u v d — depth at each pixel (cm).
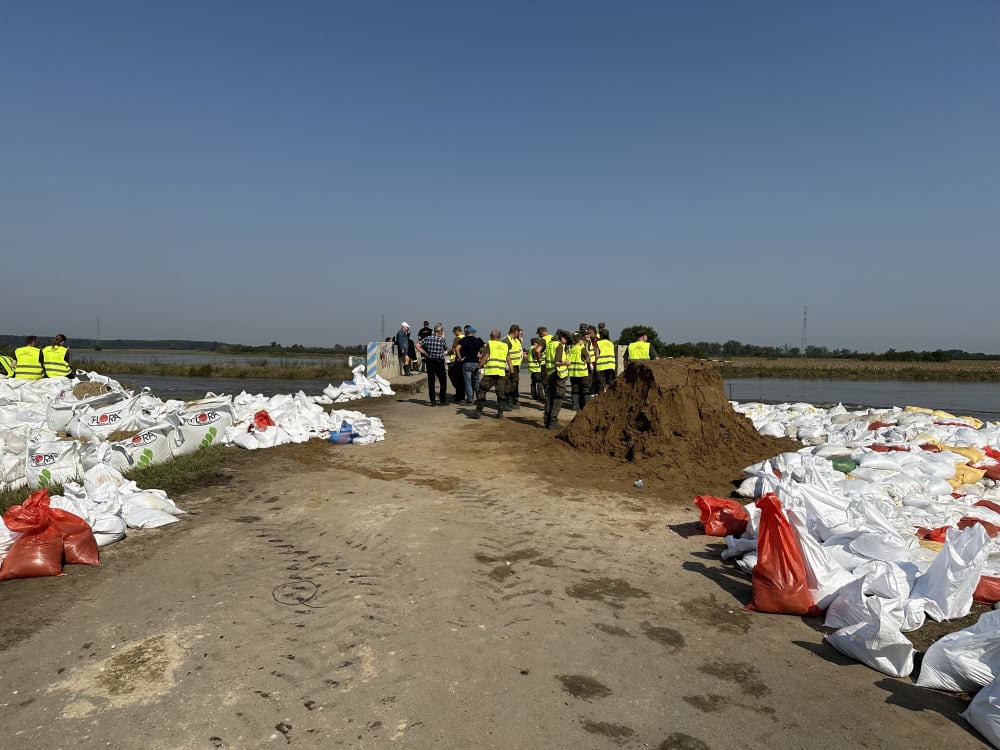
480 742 327
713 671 406
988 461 919
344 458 1037
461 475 929
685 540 664
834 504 653
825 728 347
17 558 517
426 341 1733
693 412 1043
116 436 940
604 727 343
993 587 497
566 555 610
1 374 1642
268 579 530
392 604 488
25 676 376
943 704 373
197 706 350
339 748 318
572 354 1485
